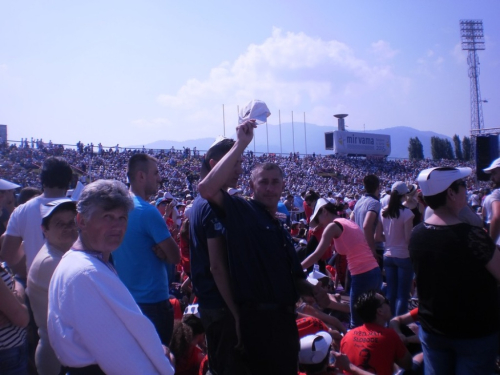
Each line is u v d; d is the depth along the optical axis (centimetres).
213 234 290
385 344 399
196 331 415
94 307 205
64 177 423
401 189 607
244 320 273
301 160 5878
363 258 541
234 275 279
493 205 479
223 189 307
